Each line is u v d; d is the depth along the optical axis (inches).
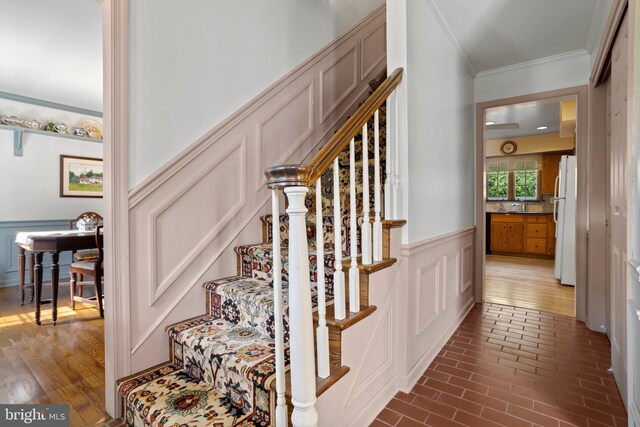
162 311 65.1
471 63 118.7
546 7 85.0
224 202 77.0
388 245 65.5
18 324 104.1
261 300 60.7
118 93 57.8
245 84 81.8
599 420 59.0
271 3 88.6
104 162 58.7
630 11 52.7
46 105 166.1
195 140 70.9
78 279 142.2
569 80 111.3
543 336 97.2
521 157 273.1
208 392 54.6
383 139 92.4
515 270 202.1
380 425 57.9
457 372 76.2
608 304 96.3
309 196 88.6
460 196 111.4
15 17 97.7
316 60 103.0
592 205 101.9
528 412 61.4
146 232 62.4
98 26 103.0
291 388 42.9
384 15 136.4
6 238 155.3
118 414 58.1
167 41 65.8
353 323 52.2
